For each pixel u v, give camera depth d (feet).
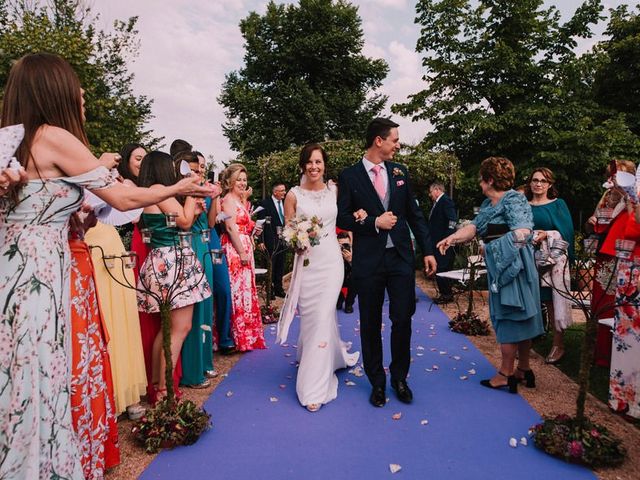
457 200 58.39
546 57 65.46
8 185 5.84
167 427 9.66
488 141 64.28
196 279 11.55
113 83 69.77
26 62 6.59
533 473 8.71
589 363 9.27
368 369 12.17
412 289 12.22
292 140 87.56
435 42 66.59
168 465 8.93
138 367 11.19
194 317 12.87
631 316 10.76
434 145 63.82
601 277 14.35
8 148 5.82
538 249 14.65
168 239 11.28
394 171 12.35
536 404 11.89
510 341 12.35
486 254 12.49
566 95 62.75
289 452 9.43
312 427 10.53
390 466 8.80
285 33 95.81
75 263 7.52
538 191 15.71
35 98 6.48
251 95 90.02
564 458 9.09
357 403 11.90
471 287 19.94
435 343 17.78
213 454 9.34
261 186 47.62
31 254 6.34
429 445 9.73
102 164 6.82
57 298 6.51
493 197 12.75
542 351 16.65
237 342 16.28
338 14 95.09
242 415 11.17
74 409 7.29
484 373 14.32
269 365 15.02
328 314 12.07
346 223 12.13
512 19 64.54
